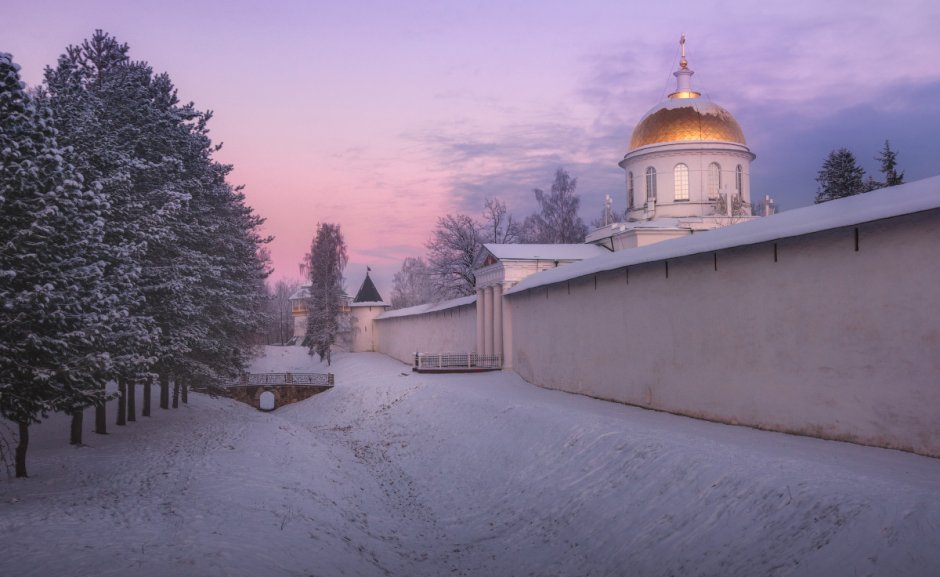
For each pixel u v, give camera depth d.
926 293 13.07
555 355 30.78
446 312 54.94
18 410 14.45
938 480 10.84
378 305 82.12
